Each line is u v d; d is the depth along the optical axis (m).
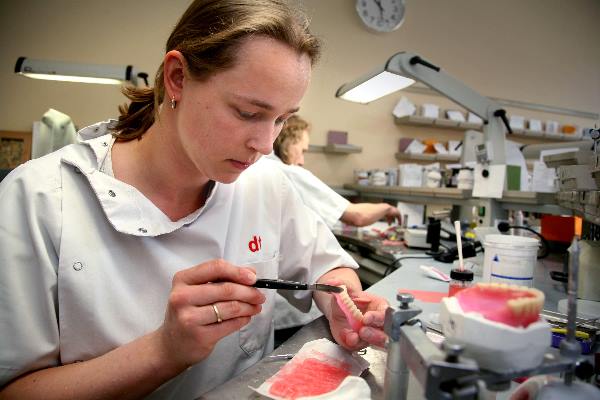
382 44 4.00
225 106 0.58
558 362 0.41
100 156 0.74
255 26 0.54
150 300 0.72
